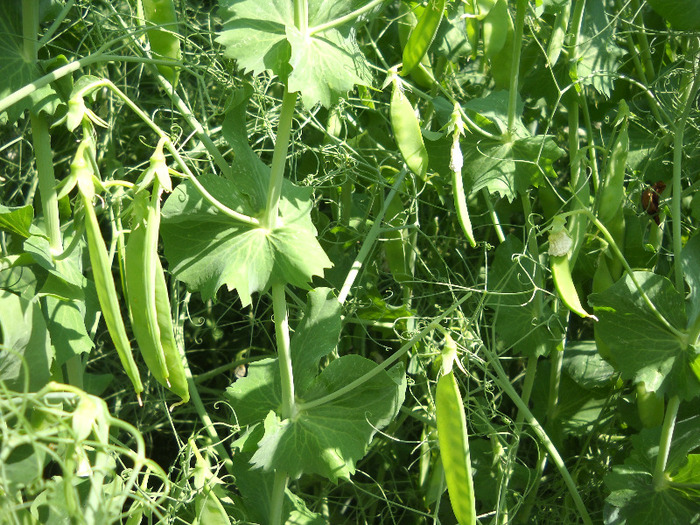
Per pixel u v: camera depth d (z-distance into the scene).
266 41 0.35
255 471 0.45
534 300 0.49
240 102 0.39
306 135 0.61
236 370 0.61
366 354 0.61
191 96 0.63
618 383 0.54
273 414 0.39
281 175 0.37
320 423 0.40
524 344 0.50
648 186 0.52
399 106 0.38
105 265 0.31
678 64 0.56
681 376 0.42
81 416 0.27
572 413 0.55
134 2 0.50
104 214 0.57
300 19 0.35
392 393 0.40
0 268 0.39
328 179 0.55
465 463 0.35
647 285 0.42
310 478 0.54
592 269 0.53
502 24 0.43
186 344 0.62
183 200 0.37
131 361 0.32
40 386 0.36
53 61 0.40
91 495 0.30
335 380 0.41
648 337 0.43
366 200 0.62
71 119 0.31
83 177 0.31
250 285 0.37
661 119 0.57
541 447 0.53
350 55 0.37
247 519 0.44
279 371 0.42
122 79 0.60
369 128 0.59
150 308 0.32
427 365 0.54
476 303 0.55
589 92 0.61
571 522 0.52
